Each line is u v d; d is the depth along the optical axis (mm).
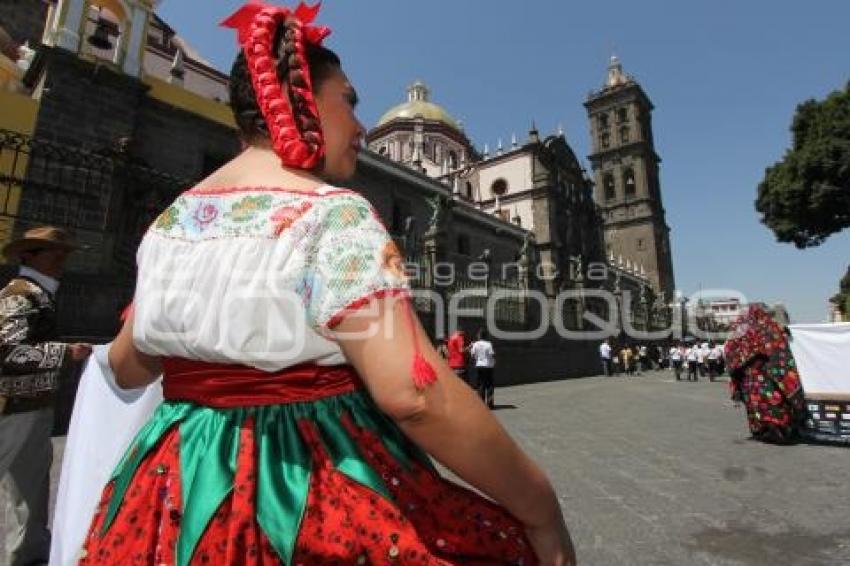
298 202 871
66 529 1501
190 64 24828
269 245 832
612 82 70500
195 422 857
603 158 68188
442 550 810
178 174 14680
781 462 6207
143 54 13688
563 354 26734
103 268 9625
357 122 1116
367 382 735
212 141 15711
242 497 746
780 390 7438
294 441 810
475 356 13438
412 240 19828
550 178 43000
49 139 11383
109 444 1564
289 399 835
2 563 3135
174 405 921
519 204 42969
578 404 13664
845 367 7328
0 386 2889
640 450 7121
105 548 823
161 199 10773
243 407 839
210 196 953
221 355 829
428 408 692
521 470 761
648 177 65938
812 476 5504
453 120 55125
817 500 4660
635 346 38531
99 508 930
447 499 869
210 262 860
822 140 30250
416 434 716
